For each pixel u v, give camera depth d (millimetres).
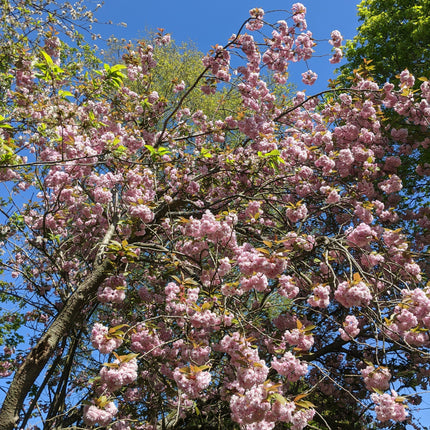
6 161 4059
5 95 6160
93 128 5793
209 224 4426
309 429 5848
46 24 6965
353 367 7562
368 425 7215
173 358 5262
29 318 7797
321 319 7586
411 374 6680
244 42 6348
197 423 6461
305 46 6938
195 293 4438
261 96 7977
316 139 7297
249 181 7199
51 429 5824
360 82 7715
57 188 6047
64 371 6559
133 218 5227
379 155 7820
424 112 7297
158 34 8242
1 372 6984
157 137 7668
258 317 6098
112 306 6379
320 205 7488
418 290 4355
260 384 3197
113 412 3283
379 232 6051
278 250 3828
